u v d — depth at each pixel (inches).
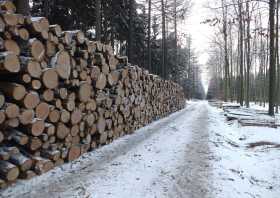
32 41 241.0
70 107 291.4
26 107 237.0
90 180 243.1
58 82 277.7
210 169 282.0
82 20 754.8
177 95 1101.1
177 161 310.5
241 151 370.9
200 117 831.1
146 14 1192.2
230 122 671.1
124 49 1157.1
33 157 246.5
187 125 625.6
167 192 222.2
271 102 725.3
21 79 235.1
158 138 450.9
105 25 880.9
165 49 1266.0
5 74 235.5
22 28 235.8
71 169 271.6
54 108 271.1
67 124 296.4
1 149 225.5
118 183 238.1
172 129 553.9
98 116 355.9
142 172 269.1
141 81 542.3
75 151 304.3
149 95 622.5
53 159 266.2
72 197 207.6
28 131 242.2
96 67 340.2
